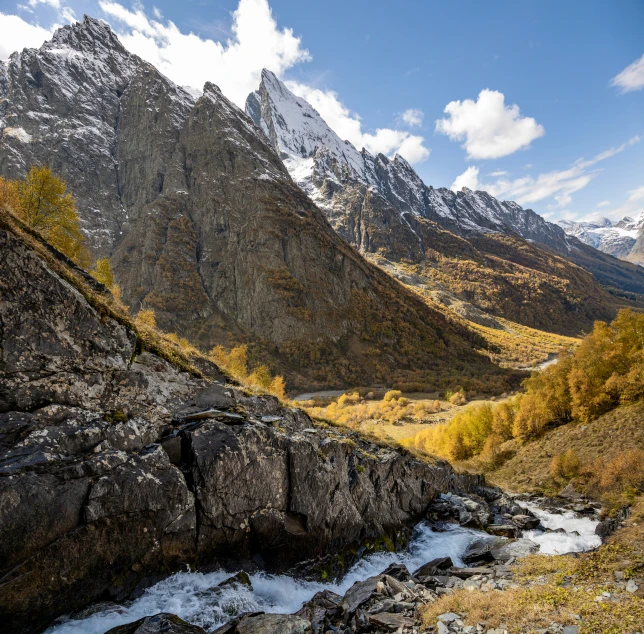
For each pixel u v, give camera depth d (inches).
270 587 606.2
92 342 545.0
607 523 950.4
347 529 764.6
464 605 523.8
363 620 513.3
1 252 469.4
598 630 436.5
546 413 2082.9
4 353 460.1
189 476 566.6
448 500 1099.3
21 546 402.6
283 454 684.7
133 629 421.7
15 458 421.4
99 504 460.8
